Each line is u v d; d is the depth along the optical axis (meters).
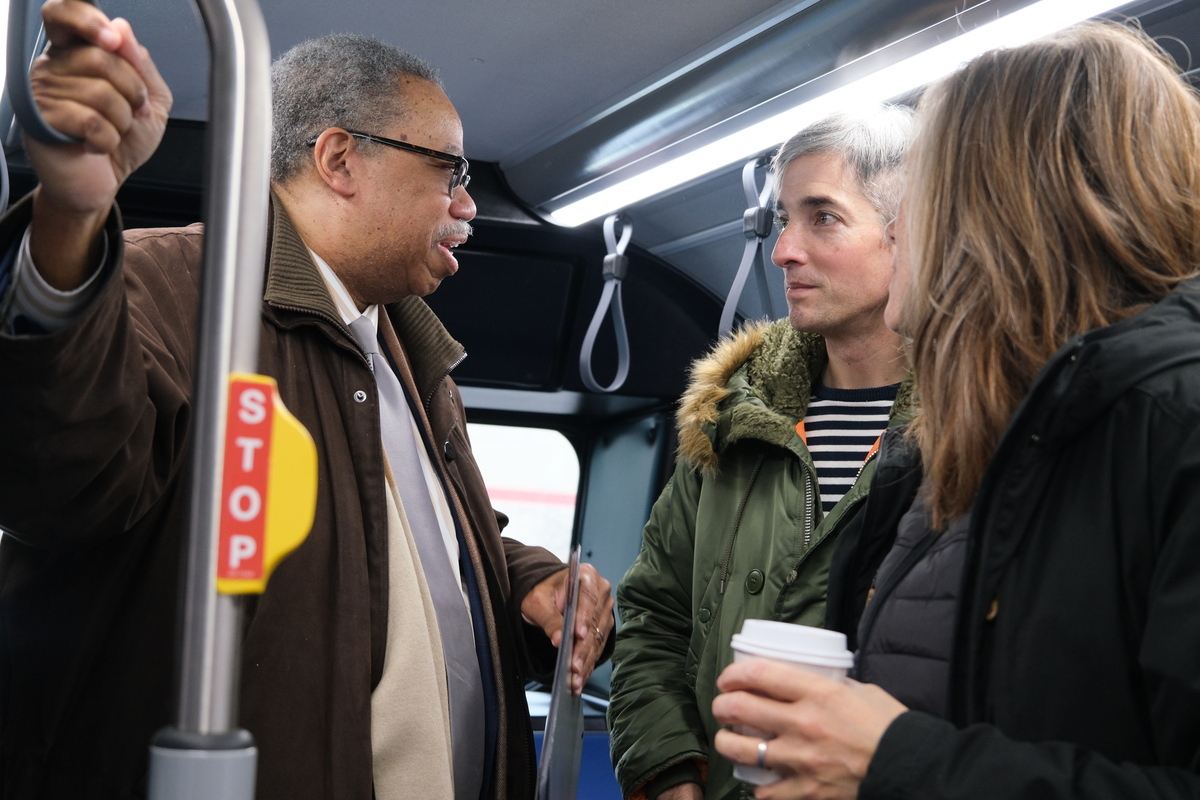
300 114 1.61
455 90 2.47
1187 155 0.93
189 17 2.09
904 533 1.12
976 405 0.95
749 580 1.65
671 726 1.65
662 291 3.28
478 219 2.97
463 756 1.54
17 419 0.95
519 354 3.36
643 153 2.45
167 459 1.20
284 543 0.68
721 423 1.75
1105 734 0.82
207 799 0.64
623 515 3.69
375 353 1.63
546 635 1.81
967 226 0.96
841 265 1.64
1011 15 1.60
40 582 1.31
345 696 1.34
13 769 1.28
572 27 2.10
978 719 0.89
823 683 0.85
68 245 0.92
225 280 0.68
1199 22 1.61
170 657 1.26
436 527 1.59
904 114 1.70
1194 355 0.83
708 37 2.09
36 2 1.79
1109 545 0.83
